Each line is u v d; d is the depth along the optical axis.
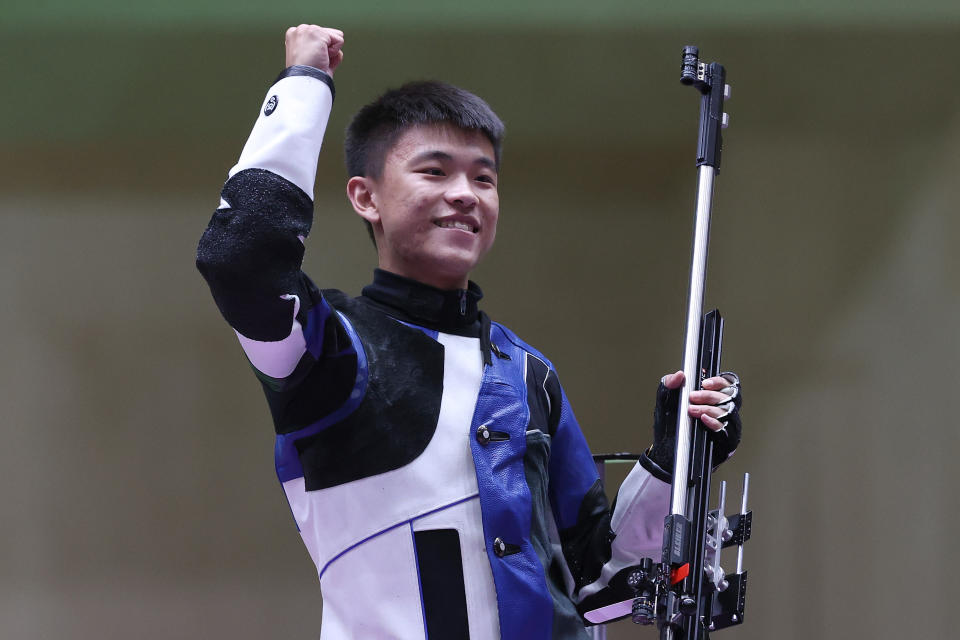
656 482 7.07
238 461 21.31
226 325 21.62
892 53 21.23
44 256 21.50
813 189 21.47
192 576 20.95
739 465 21.20
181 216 21.72
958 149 20.86
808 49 21.27
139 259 21.58
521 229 21.91
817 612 20.61
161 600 20.88
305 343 6.23
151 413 21.31
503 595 6.38
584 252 21.91
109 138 21.55
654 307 21.84
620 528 7.30
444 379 6.76
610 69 21.50
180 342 21.53
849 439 20.94
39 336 21.36
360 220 21.38
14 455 21.05
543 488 6.96
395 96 7.30
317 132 6.20
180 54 21.48
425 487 6.46
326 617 6.57
